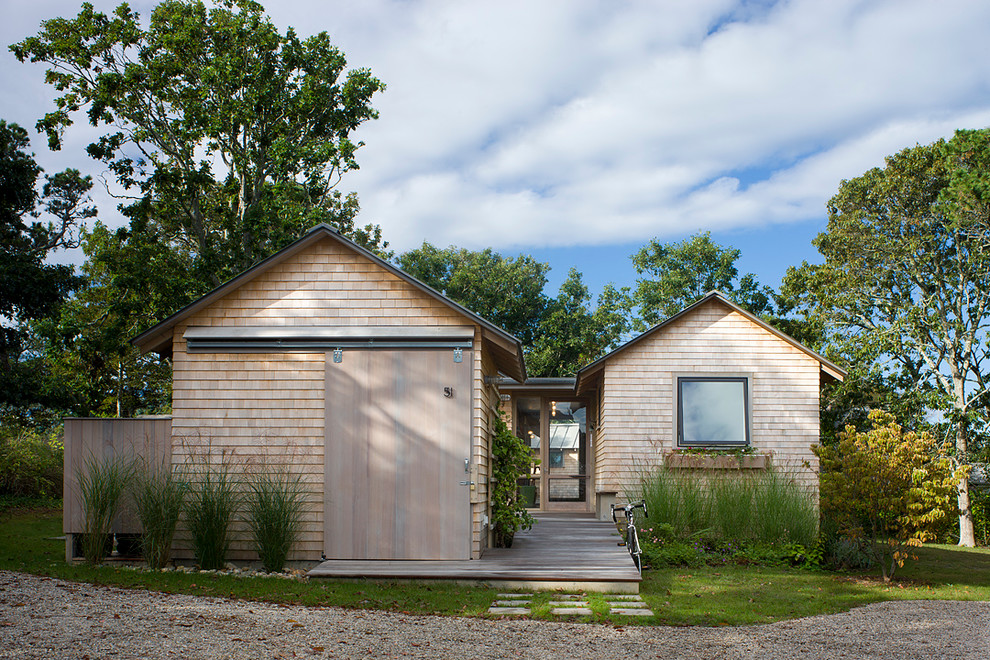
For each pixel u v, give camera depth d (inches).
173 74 913.5
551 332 1555.1
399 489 434.6
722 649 274.8
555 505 766.5
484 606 340.8
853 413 986.7
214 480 437.4
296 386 444.8
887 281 1024.9
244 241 937.5
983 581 490.0
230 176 949.2
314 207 916.6
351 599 344.5
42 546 516.7
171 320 446.9
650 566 493.7
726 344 633.6
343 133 986.1
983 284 964.0
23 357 1314.0
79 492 440.5
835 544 521.0
